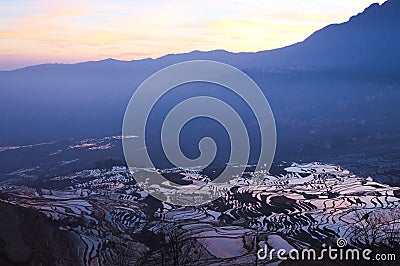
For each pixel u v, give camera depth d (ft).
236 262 133.90
